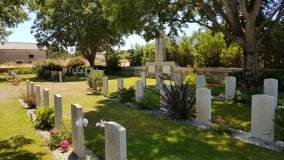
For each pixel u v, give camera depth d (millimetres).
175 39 21578
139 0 11953
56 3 25938
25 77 27859
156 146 5512
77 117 5012
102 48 30281
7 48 52750
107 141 4059
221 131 6258
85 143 5895
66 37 26781
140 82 9914
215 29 13836
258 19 13727
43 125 7230
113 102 10875
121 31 12398
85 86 17938
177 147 5426
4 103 11555
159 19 14039
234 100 9977
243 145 5414
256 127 5754
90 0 25938
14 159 5188
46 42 28359
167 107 7938
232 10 12414
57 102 6441
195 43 20266
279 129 5391
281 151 5055
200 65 19094
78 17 26156
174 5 14289
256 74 12430
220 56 18094
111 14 12258
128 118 7957
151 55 25562
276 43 14289
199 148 5336
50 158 5172
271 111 5438
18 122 8070
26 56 54281
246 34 12117
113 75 26734
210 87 14500
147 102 9273
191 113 7547
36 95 9828
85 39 27344
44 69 26688
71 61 30391
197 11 15047
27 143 6094
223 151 5148
